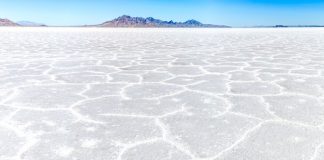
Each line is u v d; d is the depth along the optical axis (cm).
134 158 179
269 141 201
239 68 491
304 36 1623
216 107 275
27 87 356
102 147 194
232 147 193
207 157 180
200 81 388
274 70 466
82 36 1692
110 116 252
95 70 478
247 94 321
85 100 300
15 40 1281
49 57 657
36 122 237
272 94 319
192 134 214
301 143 197
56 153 186
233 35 1838
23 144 198
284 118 244
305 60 582
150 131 220
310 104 281
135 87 356
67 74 442
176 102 292
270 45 993
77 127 227
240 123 234
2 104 285
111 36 1702
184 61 583
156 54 717
